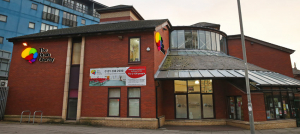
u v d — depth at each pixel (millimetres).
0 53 21328
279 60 20797
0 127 11219
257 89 12453
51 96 14289
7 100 14922
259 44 21469
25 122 14000
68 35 14500
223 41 21359
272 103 13094
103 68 13656
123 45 13758
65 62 14602
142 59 13188
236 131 11375
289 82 14094
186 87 14945
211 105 14641
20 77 15109
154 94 12539
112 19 20969
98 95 13406
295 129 12039
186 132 10938
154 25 13414
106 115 13047
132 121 12438
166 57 17203
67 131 10430
